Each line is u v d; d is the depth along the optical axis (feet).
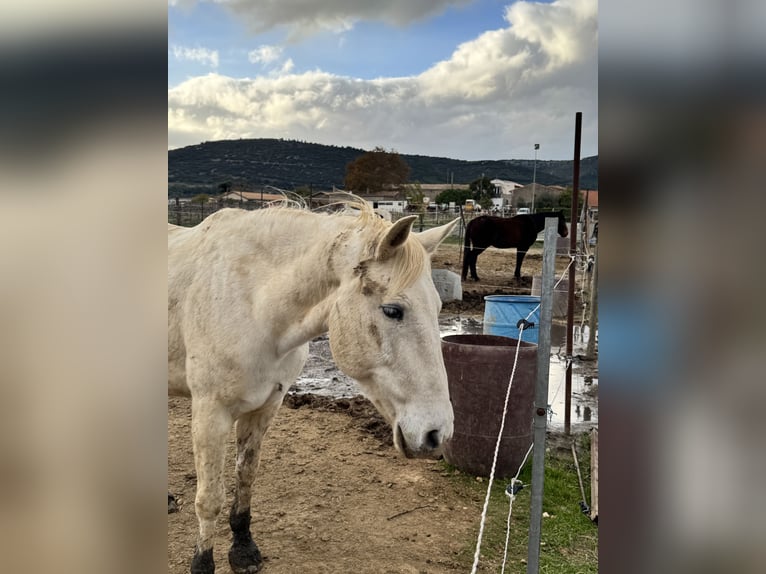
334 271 6.91
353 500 11.27
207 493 7.44
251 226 7.94
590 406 16.90
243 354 7.38
